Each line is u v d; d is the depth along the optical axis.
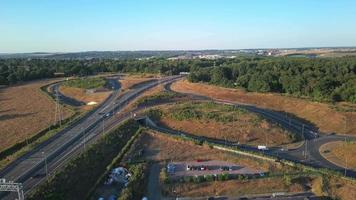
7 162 103.31
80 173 98.31
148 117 153.38
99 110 171.00
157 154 118.62
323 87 191.62
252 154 116.75
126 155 115.00
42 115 169.00
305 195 93.69
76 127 140.75
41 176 92.88
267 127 143.50
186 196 93.19
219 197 92.94
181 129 145.12
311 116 165.38
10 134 137.75
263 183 98.56
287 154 121.75
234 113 157.75
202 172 105.31
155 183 99.38
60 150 113.12
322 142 135.00
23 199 75.81
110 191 92.81
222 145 124.25
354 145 123.81
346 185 96.31
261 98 196.38
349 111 161.12
